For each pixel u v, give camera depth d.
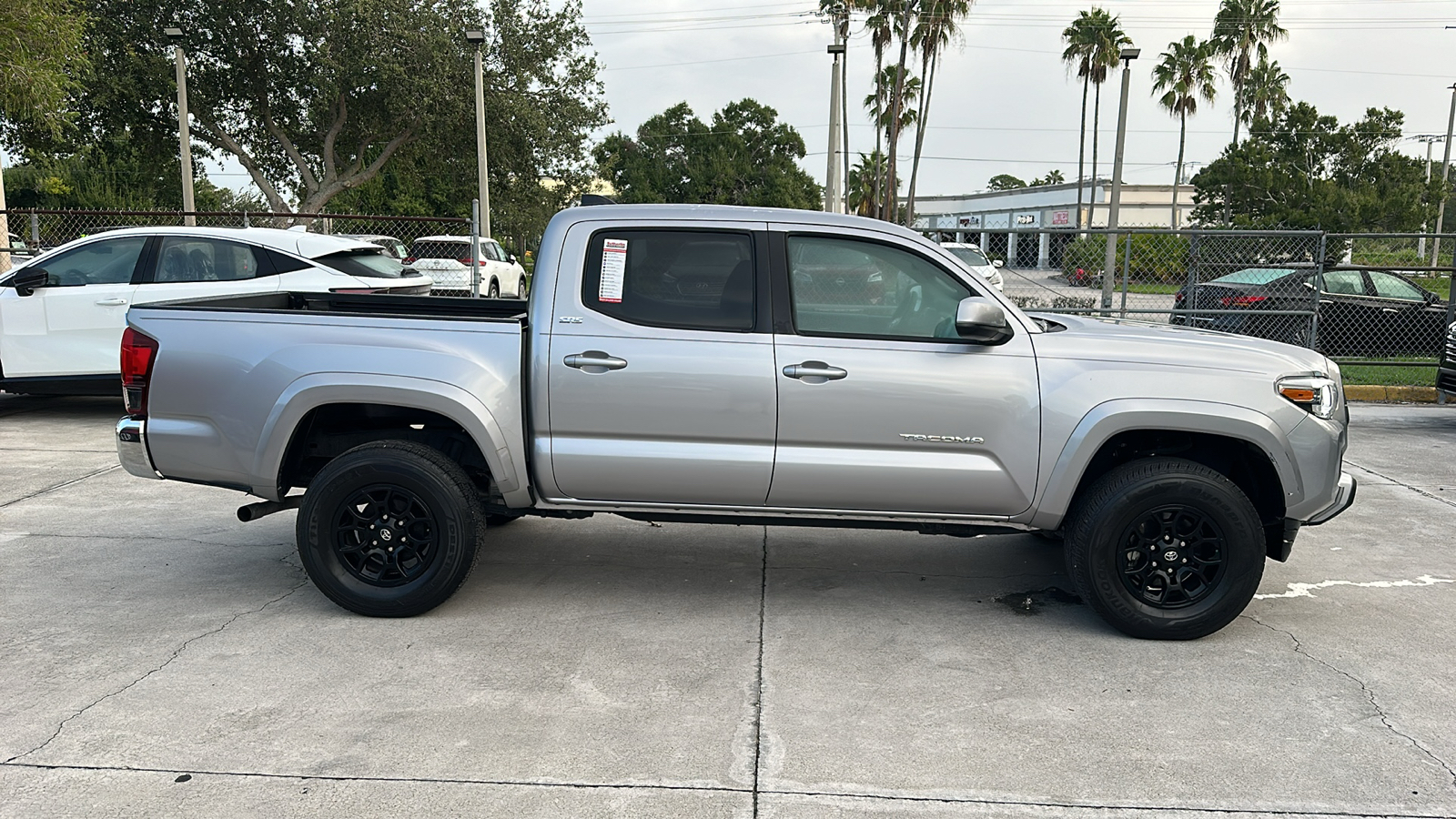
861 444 4.40
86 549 5.60
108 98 27.86
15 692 3.79
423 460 4.45
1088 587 4.41
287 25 28.42
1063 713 3.73
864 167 65.31
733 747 3.44
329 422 4.86
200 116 29.77
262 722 3.58
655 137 66.56
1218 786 3.22
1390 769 3.35
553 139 31.52
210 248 9.15
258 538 5.86
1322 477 4.40
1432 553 5.85
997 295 4.47
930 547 5.91
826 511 4.53
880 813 3.05
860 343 4.39
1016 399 4.36
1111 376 4.35
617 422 4.43
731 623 4.61
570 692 3.86
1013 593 5.09
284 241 9.21
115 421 9.59
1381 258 24.78
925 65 43.81
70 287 9.02
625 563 5.50
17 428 9.20
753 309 4.44
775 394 4.37
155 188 43.62
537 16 31.17
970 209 70.50
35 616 4.57
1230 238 12.23
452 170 32.56
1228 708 3.79
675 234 4.51
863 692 3.90
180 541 5.78
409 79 28.53
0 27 13.78
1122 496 4.30
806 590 5.11
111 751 3.36
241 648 4.24
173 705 3.70
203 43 28.64
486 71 30.09
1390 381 12.84
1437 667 4.20
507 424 4.43
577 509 4.65
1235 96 52.59
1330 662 4.23
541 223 40.25
